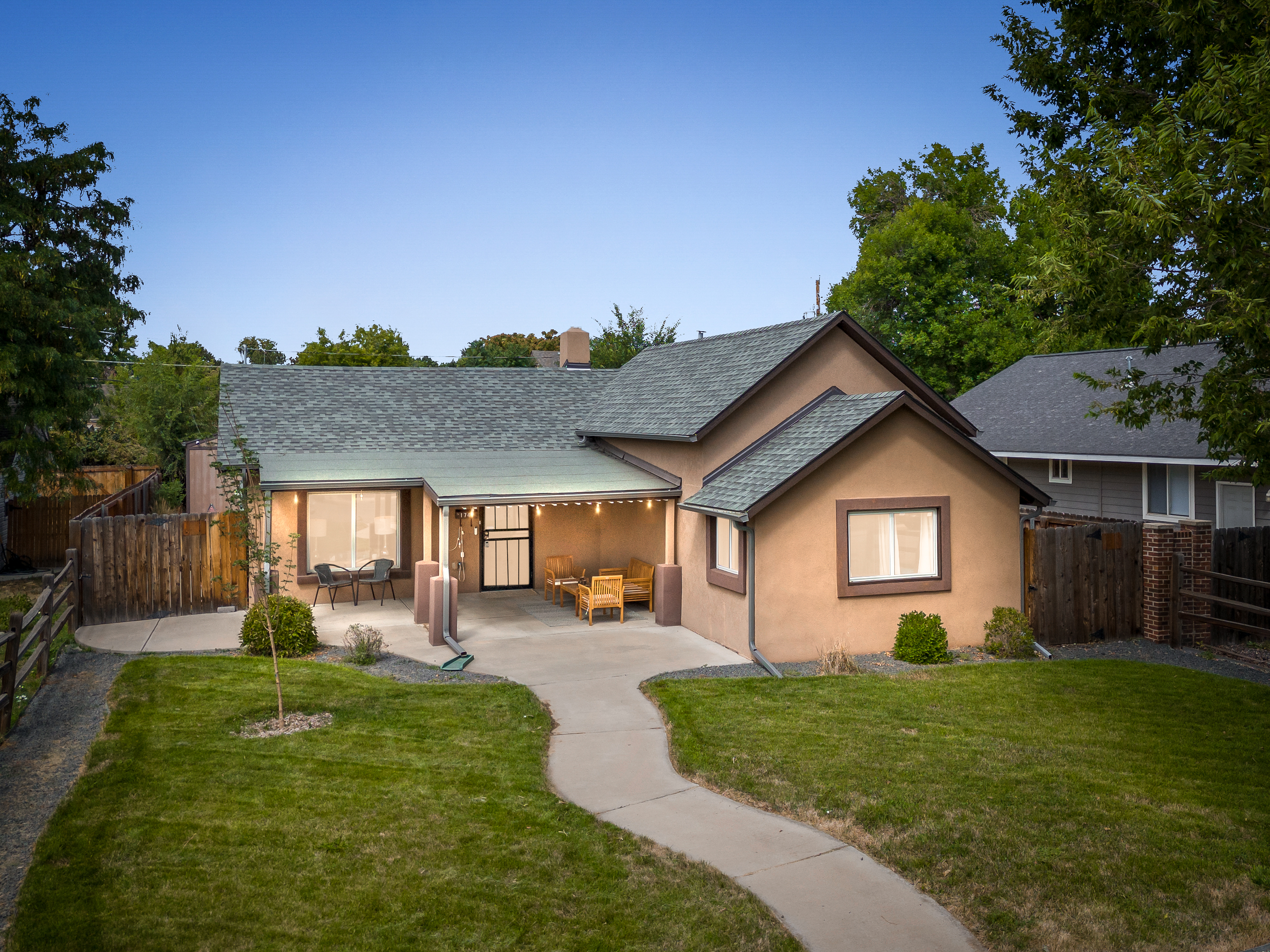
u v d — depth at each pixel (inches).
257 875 290.8
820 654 616.4
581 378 1081.4
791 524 608.7
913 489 639.8
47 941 250.7
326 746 412.8
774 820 350.0
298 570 759.7
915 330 1750.7
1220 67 411.2
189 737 417.7
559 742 444.5
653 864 308.5
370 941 255.4
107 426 1526.8
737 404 690.2
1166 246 430.9
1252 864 307.0
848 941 262.7
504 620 737.6
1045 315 560.4
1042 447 992.2
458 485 693.3
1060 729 452.4
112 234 1267.2
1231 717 473.1
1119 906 280.5
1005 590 666.2
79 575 669.3
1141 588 691.4
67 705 470.3
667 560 727.7
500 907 275.9
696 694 515.2
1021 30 655.1
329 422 864.3
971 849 318.7
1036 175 598.2
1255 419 432.5
